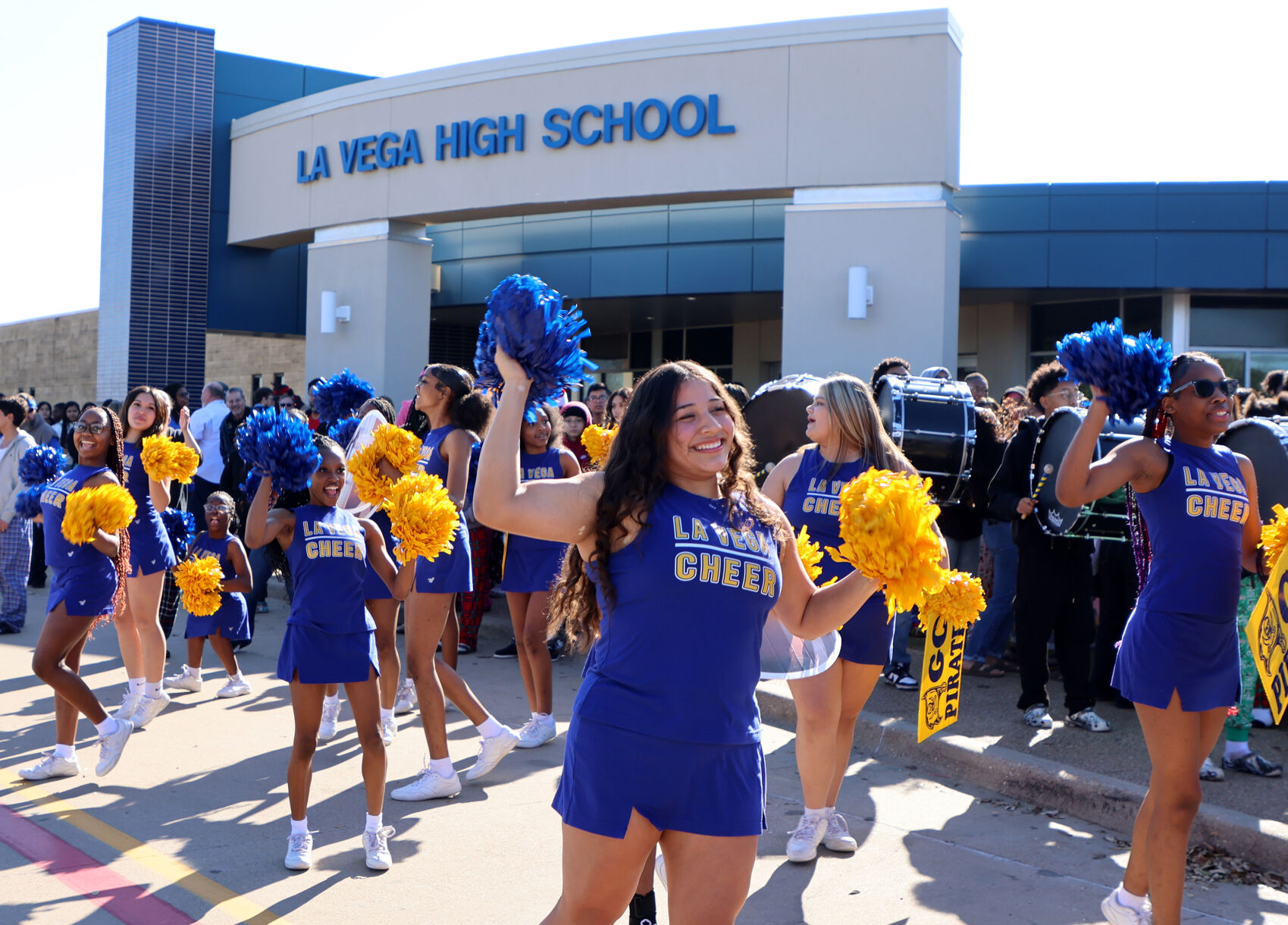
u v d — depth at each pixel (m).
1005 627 7.12
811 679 4.25
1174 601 3.43
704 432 2.49
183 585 6.50
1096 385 3.54
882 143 13.60
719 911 2.43
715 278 16.52
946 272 13.43
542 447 6.41
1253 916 3.85
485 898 3.96
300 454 4.36
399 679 6.48
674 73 14.40
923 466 6.70
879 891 4.05
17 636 9.13
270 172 18.17
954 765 5.51
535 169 15.22
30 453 6.52
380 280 16.55
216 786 5.25
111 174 18.75
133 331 18.22
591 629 2.68
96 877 4.12
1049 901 3.96
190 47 18.70
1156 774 3.49
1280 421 5.88
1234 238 14.94
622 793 2.38
